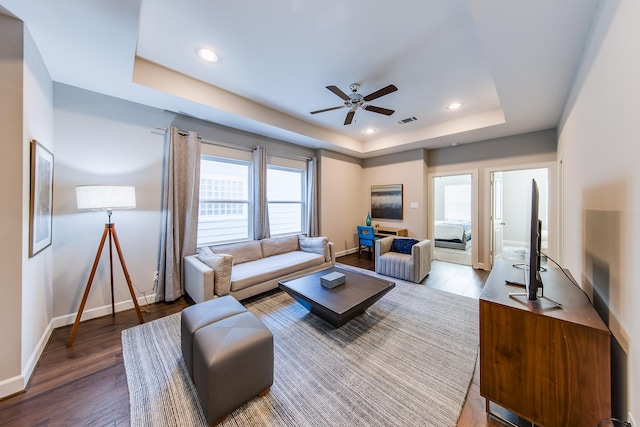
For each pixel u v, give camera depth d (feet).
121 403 4.86
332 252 13.51
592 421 3.57
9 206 5.10
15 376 5.08
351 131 15.31
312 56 7.63
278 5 5.63
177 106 9.55
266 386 5.05
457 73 8.59
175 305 9.55
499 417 4.50
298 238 14.48
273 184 14.87
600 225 4.80
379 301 9.75
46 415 4.57
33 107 5.87
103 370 5.79
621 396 3.73
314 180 16.40
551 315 3.91
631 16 3.36
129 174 9.22
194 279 9.02
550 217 12.05
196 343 4.82
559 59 6.25
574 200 7.36
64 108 7.88
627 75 3.50
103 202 7.20
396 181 17.81
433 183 16.89
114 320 8.29
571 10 4.73
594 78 5.03
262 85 9.54
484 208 14.42
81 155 8.21
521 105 9.12
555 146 12.01
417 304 9.46
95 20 5.22
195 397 4.96
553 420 3.85
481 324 4.53
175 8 5.67
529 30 5.27
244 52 7.44
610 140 4.22
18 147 5.20
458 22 6.19
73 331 6.79
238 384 4.57
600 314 4.76
